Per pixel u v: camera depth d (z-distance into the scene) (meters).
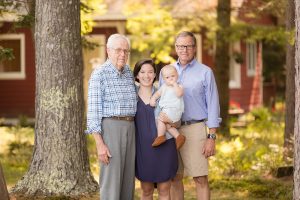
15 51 22.89
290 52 12.25
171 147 6.72
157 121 6.68
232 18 18.28
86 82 22.95
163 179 6.68
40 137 8.76
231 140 15.38
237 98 24.03
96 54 22.88
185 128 7.06
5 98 23.09
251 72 25.23
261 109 21.56
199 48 22.44
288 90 12.31
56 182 8.64
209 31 18.58
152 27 18.77
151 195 6.96
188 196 9.62
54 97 8.64
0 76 23.11
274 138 16.19
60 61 8.63
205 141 7.08
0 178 7.44
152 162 6.68
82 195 8.62
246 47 24.52
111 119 6.49
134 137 6.67
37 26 8.73
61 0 8.61
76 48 8.75
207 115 7.10
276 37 17.52
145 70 6.70
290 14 11.98
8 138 16.53
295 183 6.26
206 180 7.23
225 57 17.61
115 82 6.51
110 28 22.66
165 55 18.66
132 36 18.98
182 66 7.11
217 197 9.56
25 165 12.47
